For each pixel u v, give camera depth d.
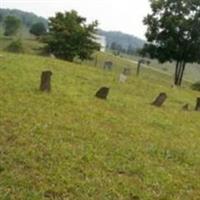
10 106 15.95
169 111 23.23
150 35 52.81
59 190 9.53
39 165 10.67
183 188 11.14
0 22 152.12
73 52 50.00
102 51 100.88
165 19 51.31
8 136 12.51
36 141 12.44
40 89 20.06
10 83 20.45
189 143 16.34
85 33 50.12
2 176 9.70
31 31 117.50
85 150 12.41
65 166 10.91
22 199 8.84
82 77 29.09
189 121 21.42
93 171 10.97
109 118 17.55
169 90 34.25
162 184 11.04
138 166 11.97
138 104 23.20
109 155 12.46
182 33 51.50
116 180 10.71
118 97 24.02
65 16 50.78
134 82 33.22
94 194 9.70
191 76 126.50
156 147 14.44
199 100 26.50
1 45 85.31
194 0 50.38
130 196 9.99
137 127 17.02
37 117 15.15
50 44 50.53
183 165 13.16
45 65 30.42
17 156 10.94
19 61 29.30
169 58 53.31
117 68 68.44
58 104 18.06
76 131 14.34
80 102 19.58
